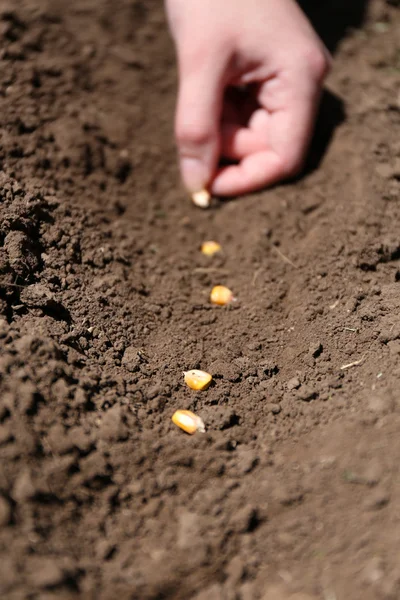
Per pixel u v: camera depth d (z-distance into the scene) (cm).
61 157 75
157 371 68
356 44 82
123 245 73
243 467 65
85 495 63
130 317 70
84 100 79
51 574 61
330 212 73
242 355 69
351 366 68
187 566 62
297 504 63
